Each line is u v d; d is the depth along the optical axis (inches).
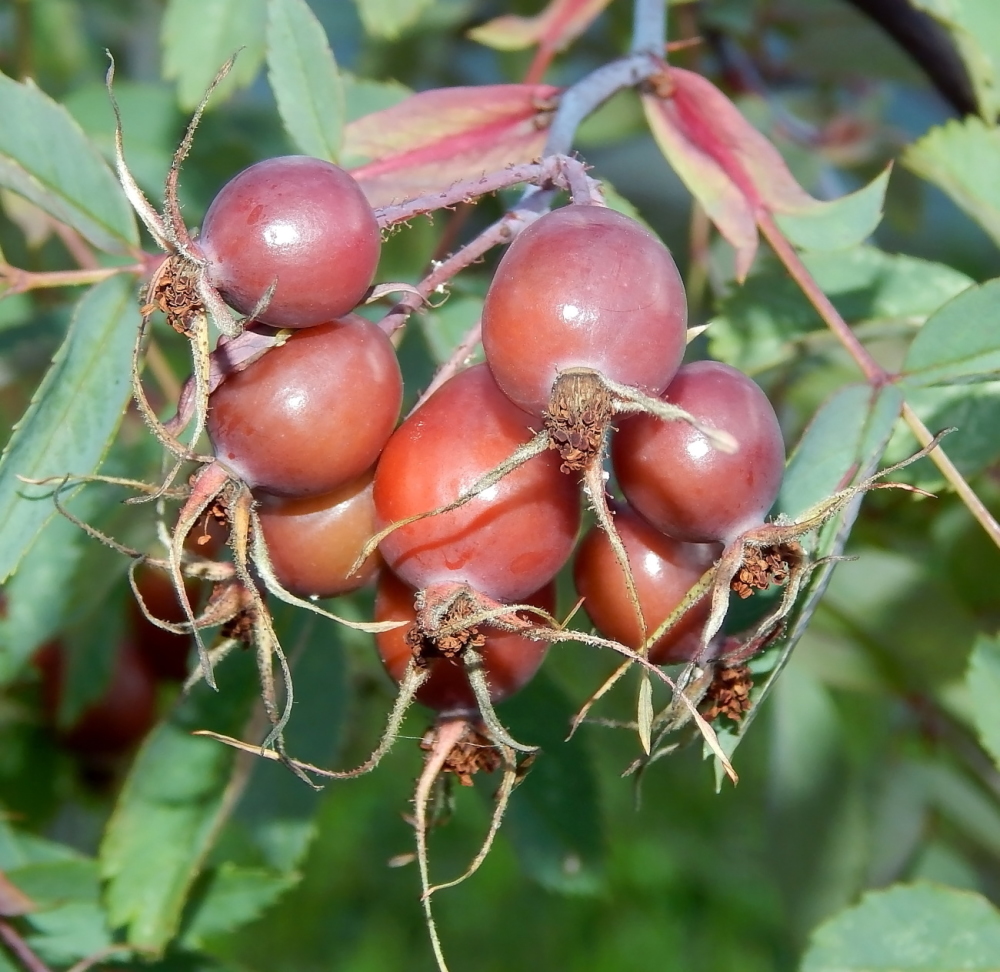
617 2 9.8
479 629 6.0
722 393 5.9
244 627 6.3
